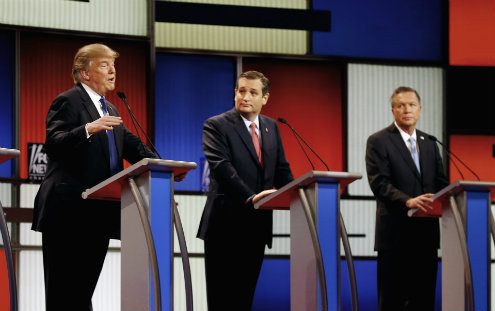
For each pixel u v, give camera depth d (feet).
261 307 72.64
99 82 45.06
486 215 45.73
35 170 68.18
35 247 67.31
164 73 73.61
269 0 76.38
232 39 75.51
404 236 55.01
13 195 67.00
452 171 78.18
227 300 47.39
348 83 77.41
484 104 79.41
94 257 42.42
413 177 56.34
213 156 47.57
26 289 66.64
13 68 67.97
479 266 45.50
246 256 47.52
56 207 41.60
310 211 39.29
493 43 80.02
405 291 55.52
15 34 67.97
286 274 73.61
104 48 45.70
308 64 77.05
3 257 66.18
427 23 79.41
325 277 38.50
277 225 73.97
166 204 36.24
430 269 55.77
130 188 35.83
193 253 71.87
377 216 56.39
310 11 76.95
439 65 79.00
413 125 57.67
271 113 75.87
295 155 75.92
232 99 75.05
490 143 79.20
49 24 69.36
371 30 78.33
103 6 71.20
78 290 42.11
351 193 76.64
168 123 73.31
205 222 47.85
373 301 75.25
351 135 77.20
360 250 75.87
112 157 43.80
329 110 77.05
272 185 49.14
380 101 78.07
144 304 35.09
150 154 45.42
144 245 35.29
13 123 67.77
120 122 40.73
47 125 42.73
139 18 72.43
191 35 74.43
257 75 50.03
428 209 49.37
